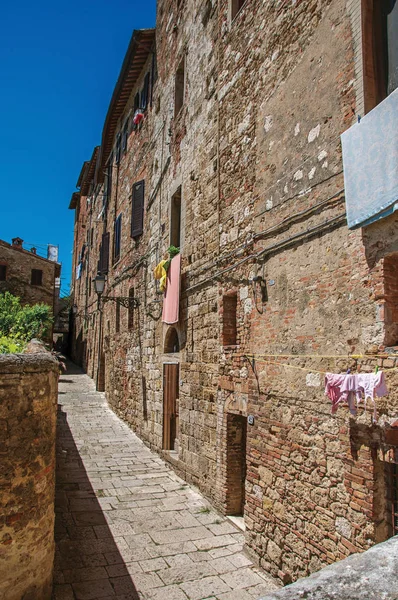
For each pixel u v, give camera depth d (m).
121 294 18.53
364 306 4.91
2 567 4.79
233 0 9.05
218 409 8.52
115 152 22.23
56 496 8.94
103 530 7.52
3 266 26.55
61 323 45.31
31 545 5.09
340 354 5.22
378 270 4.74
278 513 6.14
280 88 6.91
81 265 38.16
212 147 9.62
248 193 7.80
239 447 8.20
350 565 1.72
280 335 6.46
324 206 5.64
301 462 5.76
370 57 5.11
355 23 5.23
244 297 7.70
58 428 14.91
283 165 6.68
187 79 11.62
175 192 12.01
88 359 30.48
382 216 4.56
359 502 4.75
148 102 15.98
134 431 14.76
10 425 5.00
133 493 9.23
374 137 4.64
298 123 6.35
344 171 5.07
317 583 1.59
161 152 13.80
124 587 5.87
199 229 10.09
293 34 6.64
